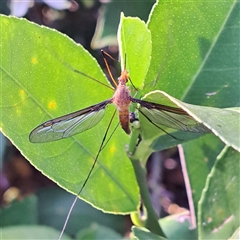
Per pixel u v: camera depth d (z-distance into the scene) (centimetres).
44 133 6
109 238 9
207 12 6
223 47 6
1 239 8
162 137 6
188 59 6
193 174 7
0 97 6
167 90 6
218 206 6
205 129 6
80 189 6
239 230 6
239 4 6
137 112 6
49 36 6
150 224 6
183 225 8
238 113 5
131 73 6
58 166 6
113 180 6
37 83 6
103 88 6
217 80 6
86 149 6
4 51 6
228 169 6
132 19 6
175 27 6
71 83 6
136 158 6
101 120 6
